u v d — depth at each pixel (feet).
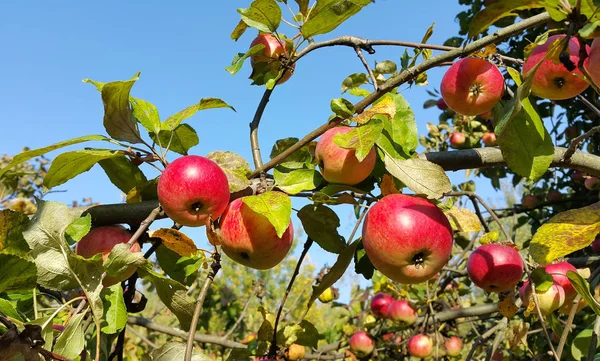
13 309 4.21
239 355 7.08
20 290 4.40
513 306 6.84
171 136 5.70
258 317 23.08
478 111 5.72
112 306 4.58
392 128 5.81
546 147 5.22
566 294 6.80
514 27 4.58
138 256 4.43
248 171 5.52
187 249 4.98
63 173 5.51
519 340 8.40
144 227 4.91
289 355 7.18
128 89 5.02
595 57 4.11
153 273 4.54
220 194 4.91
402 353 14.56
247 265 5.51
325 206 5.62
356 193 5.55
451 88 5.63
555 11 3.94
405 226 4.93
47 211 4.44
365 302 17.29
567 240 4.70
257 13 5.80
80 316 4.25
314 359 14.01
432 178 5.17
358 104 5.16
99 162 5.81
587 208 4.81
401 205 5.10
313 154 6.51
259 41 6.43
